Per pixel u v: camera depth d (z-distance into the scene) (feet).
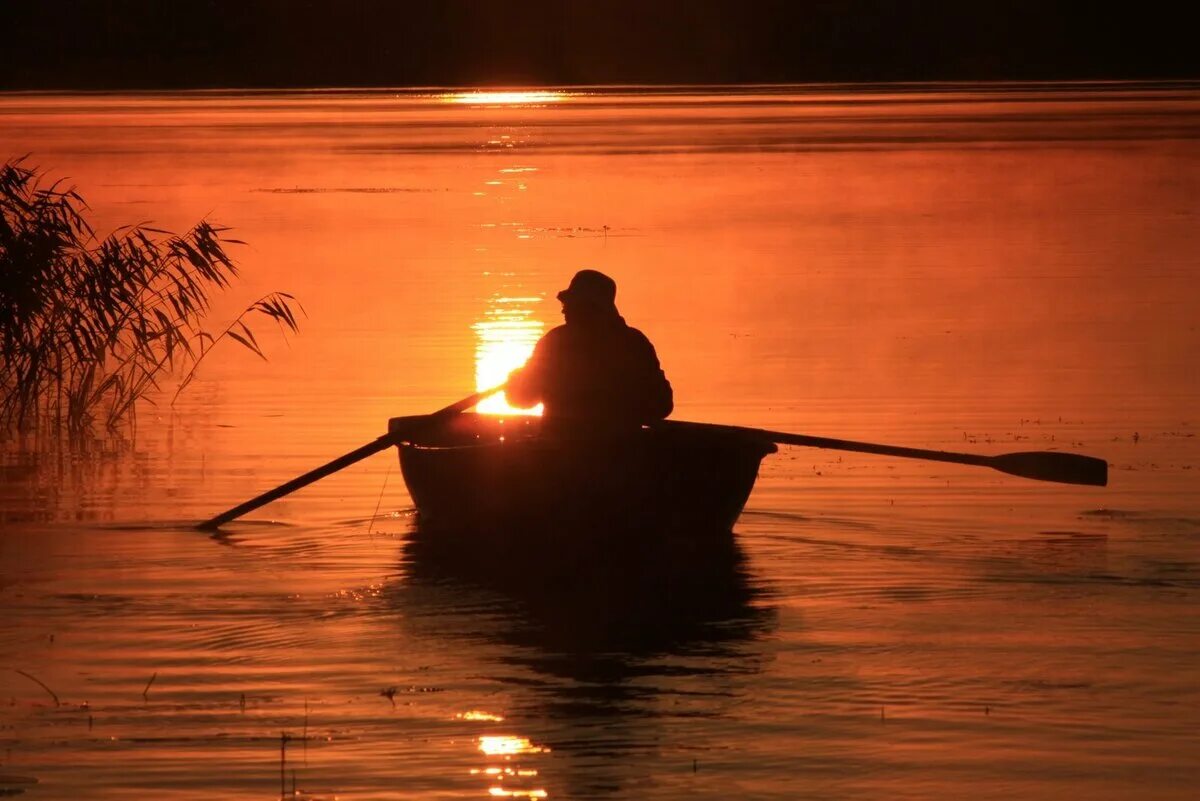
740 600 96.12
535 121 594.24
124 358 184.55
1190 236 279.08
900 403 158.20
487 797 67.05
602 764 70.44
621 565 105.19
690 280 236.43
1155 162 420.36
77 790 67.72
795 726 74.74
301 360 182.70
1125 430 145.59
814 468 133.49
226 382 172.14
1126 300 216.13
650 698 78.64
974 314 207.41
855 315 207.72
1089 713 76.13
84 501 123.85
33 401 158.40
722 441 110.52
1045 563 103.86
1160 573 101.24
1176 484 125.90
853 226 298.76
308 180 391.04
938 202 337.11
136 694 79.61
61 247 158.61
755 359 180.55
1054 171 400.47
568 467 110.42
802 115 613.52
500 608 94.79
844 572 102.32
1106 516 116.47
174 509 121.39
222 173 407.64
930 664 83.51
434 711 76.95
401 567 104.73
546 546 112.47
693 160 443.32
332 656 85.61
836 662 84.07
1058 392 162.91
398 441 117.80
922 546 108.78
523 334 195.62
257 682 81.41
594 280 117.29
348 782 68.54
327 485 129.49
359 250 268.41
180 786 68.13
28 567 104.42
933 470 132.57
